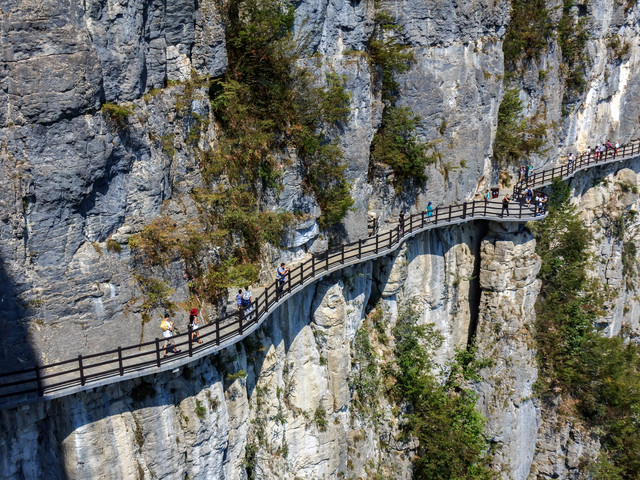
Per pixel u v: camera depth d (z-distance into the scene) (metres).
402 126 37.09
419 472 36.03
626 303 59.31
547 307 45.53
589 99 56.94
